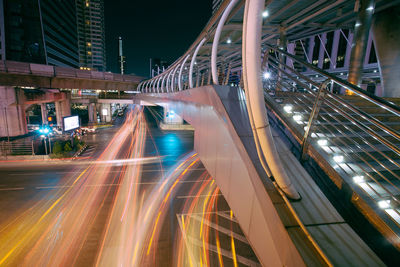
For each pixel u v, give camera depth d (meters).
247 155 2.51
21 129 31.94
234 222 11.20
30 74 28.89
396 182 2.67
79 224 10.85
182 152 25.42
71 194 14.20
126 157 23.27
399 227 1.92
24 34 49.47
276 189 2.11
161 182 16.38
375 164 2.92
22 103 31.80
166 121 43.03
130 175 17.78
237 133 2.79
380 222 2.03
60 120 44.16
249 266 8.29
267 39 12.18
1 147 22.88
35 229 10.42
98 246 9.26
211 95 3.91
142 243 9.48
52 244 9.37
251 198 2.49
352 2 8.98
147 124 50.41
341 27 11.79
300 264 1.57
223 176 3.43
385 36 9.56
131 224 10.89
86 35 108.38
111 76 36.91
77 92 57.56
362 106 4.80
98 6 110.25
